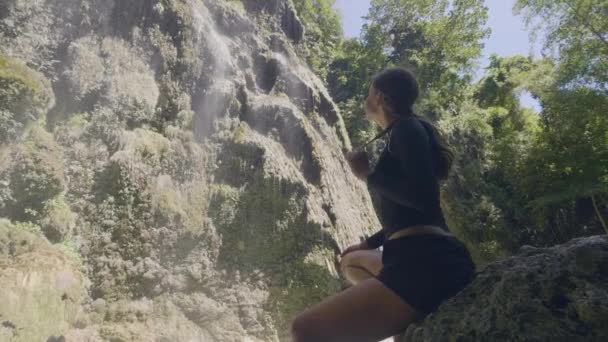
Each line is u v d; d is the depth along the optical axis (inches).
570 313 64.0
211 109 501.4
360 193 673.0
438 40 1162.6
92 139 398.0
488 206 905.5
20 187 329.7
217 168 476.7
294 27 771.4
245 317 428.1
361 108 939.3
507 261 76.5
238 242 457.7
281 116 565.3
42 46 399.9
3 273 272.5
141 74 457.1
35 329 273.0
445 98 1122.7
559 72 686.5
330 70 1066.1
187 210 430.9
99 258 365.7
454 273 71.6
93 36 436.8
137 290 377.7
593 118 677.3
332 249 525.3
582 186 705.0
